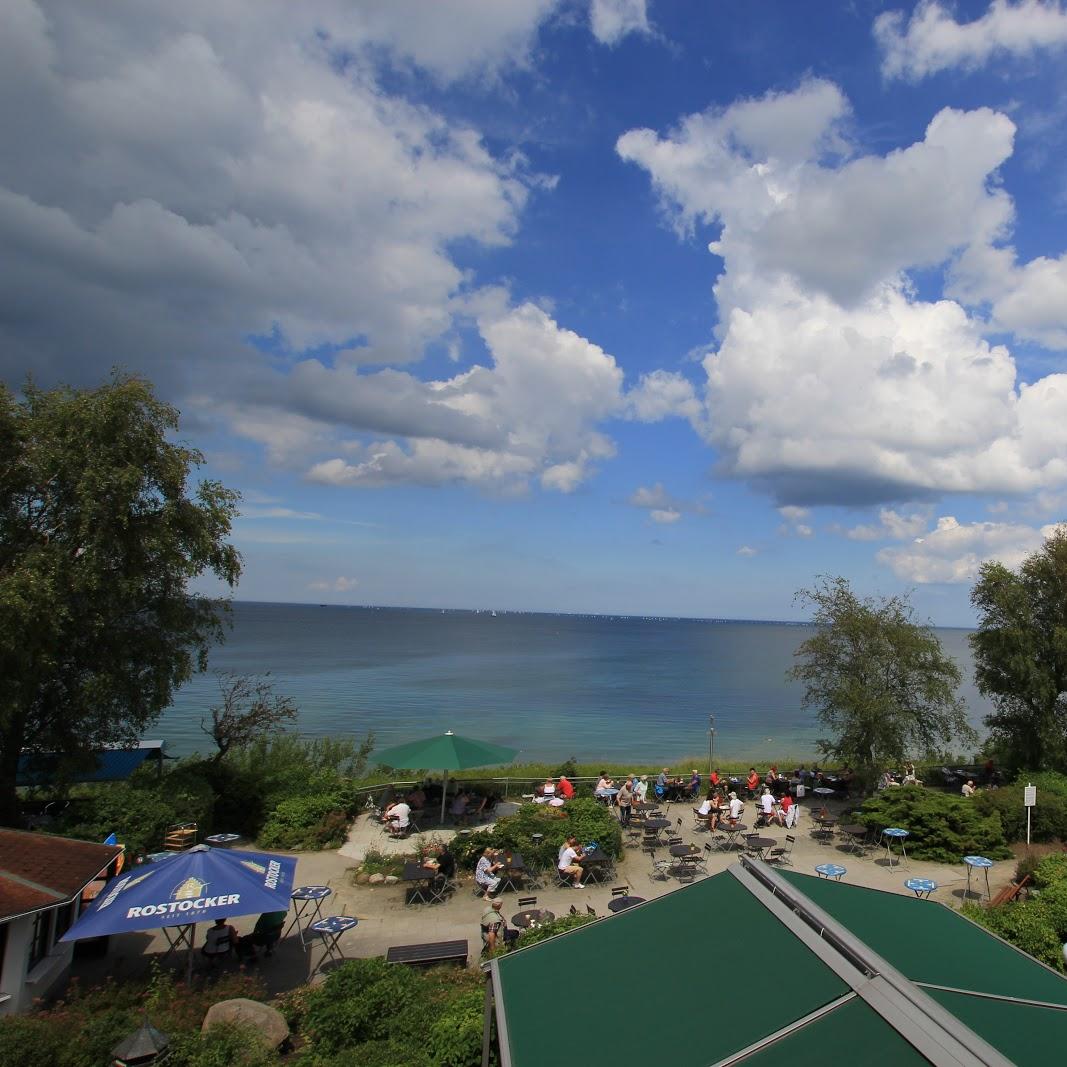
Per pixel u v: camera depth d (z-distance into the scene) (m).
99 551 18.92
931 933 6.47
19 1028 9.23
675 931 6.29
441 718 57.09
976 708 71.38
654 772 32.16
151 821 18.42
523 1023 5.61
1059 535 30.25
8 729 18.91
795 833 23.30
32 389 19.97
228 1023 9.78
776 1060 4.36
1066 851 21.25
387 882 18.09
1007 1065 3.94
